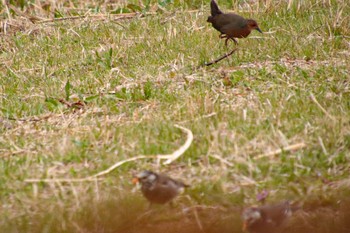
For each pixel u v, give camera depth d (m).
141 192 10.05
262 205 9.62
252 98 12.73
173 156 10.70
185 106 12.40
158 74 14.41
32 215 9.80
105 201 9.97
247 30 14.68
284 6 18.03
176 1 19.28
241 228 9.58
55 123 12.66
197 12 18.41
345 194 9.97
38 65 15.77
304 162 10.48
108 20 18.42
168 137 11.32
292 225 9.70
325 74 13.65
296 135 11.06
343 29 16.03
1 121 12.80
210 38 16.20
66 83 14.12
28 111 13.25
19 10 19.31
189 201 9.96
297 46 15.22
